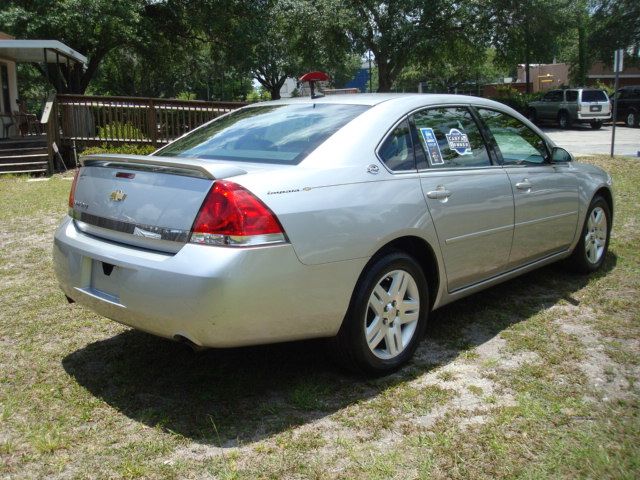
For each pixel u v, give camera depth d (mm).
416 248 3938
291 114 4113
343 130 3678
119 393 3496
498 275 4566
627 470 2695
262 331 3123
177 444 2984
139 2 25625
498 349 4059
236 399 3428
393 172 3703
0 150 14422
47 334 4363
